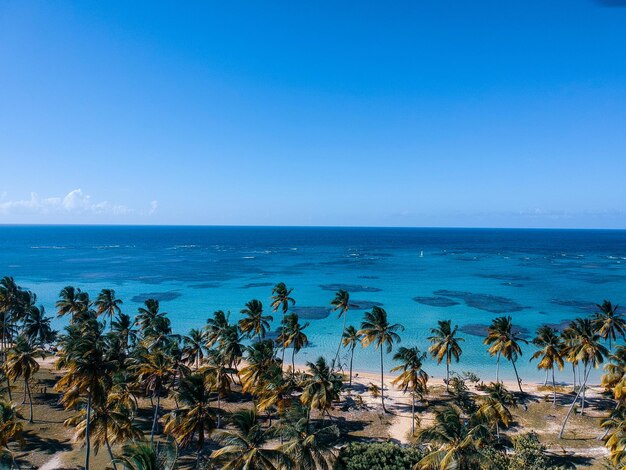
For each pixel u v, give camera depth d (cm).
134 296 14000
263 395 5181
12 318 8394
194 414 3650
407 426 5566
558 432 5391
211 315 11675
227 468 3027
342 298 7694
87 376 3684
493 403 4916
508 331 6612
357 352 9012
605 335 7094
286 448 3384
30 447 4728
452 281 17175
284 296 7888
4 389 4853
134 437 4275
